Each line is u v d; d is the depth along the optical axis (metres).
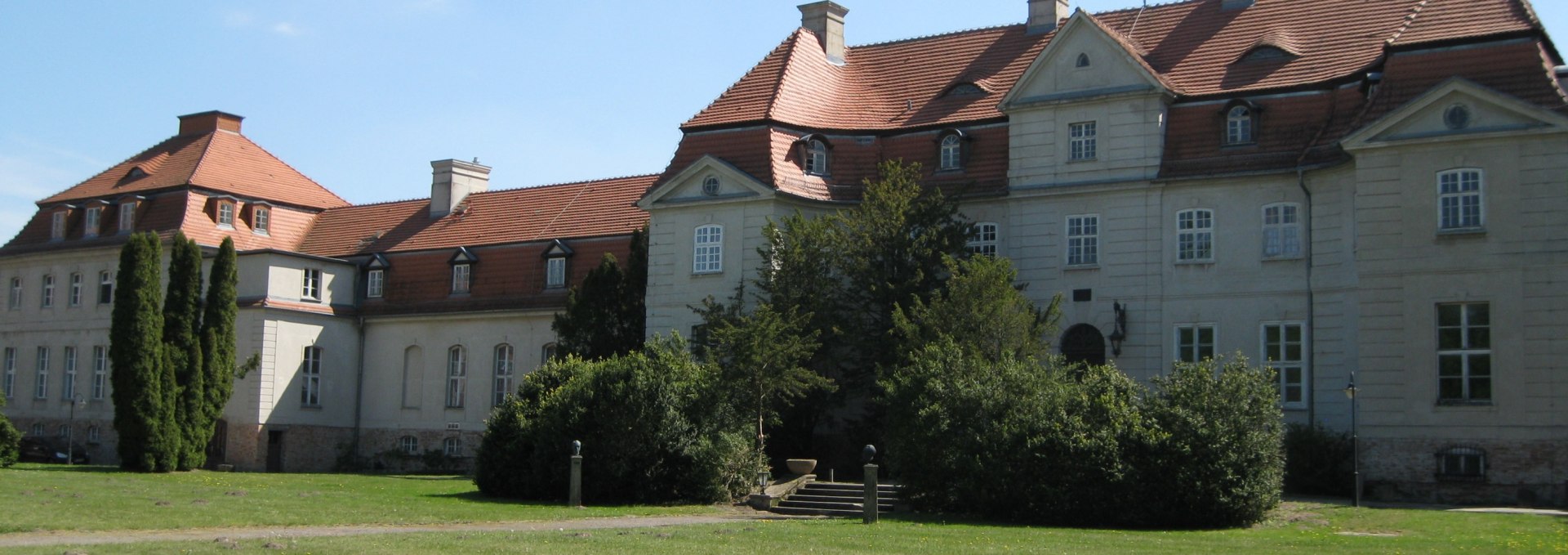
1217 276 49.25
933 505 40.12
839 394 51.59
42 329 75.56
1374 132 45.00
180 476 54.56
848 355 51.41
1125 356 50.25
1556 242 42.66
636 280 58.00
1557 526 35.62
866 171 55.66
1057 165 51.91
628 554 27.44
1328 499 44.69
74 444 72.31
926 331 45.94
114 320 57.38
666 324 56.00
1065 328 51.44
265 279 67.69
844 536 31.86
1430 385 44.00
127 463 56.59
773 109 55.16
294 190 78.81
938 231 50.44
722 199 54.97
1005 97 52.97
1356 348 46.31
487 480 46.47
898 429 40.91
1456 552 29.81
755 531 32.81
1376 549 30.28
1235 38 52.53
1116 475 37.06
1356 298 46.41
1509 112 43.34
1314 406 47.28
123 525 32.31
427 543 28.67
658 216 56.94
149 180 74.88
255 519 34.38
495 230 70.69
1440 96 43.97
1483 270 43.50
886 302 50.00
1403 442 44.22
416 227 74.00
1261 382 37.84
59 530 31.06
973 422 39.53
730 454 44.72
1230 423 37.06
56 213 76.31
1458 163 44.03
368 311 71.25
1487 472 43.00
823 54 59.94
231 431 67.06
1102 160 51.16
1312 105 48.72
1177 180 49.78
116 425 56.97
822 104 57.44
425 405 69.31
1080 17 51.88
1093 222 51.38
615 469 44.09
